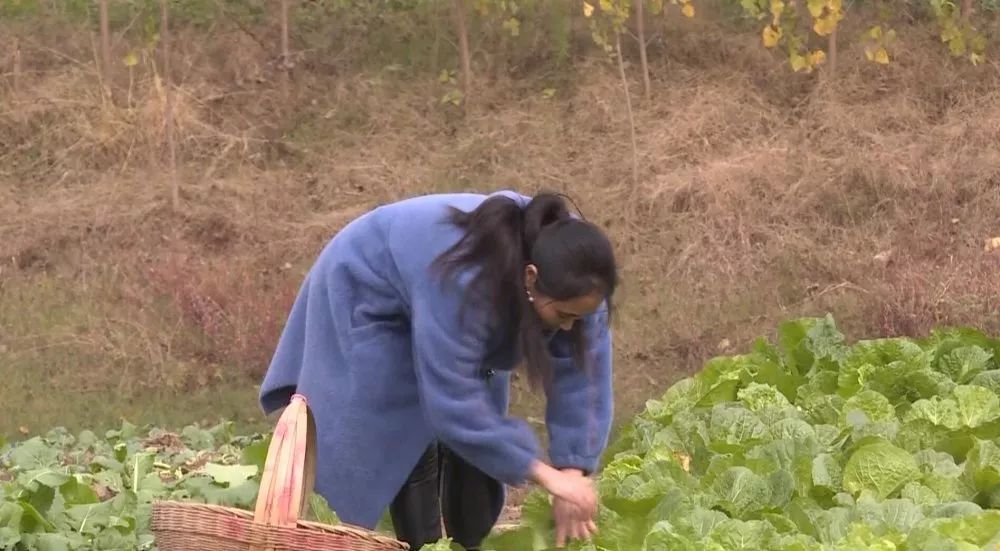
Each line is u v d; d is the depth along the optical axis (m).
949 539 2.98
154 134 11.52
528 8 12.75
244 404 8.38
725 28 12.40
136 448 6.07
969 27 11.09
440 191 10.79
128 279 9.84
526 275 3.41
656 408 4.86
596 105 11.46
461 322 3.42
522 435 3.46
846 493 3.63
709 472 3.75
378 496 3.89
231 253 10.24
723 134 11.05
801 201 10.09
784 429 4.13
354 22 12.92
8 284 9.86
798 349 5.31
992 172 10.09
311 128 11.73
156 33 12.16
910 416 4.41
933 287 8.70
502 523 5.48
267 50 12.58
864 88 11.37
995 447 3.80
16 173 11.35
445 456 4.20
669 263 9.73
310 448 3.41
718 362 5.12
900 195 10.05
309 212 10.75
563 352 3.67
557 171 10.84
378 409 3.86
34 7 13.00
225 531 3.07
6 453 5.94
